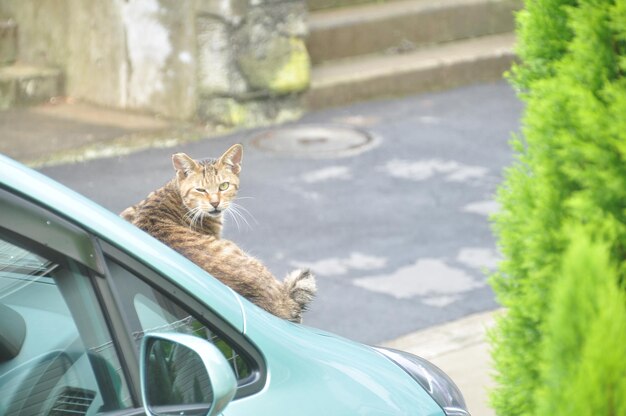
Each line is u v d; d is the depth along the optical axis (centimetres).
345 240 1411
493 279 712
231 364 509
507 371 705
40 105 2041
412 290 1254
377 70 2111
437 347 1096
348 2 2300
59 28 2081
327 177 1666
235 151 1059
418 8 2284
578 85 580
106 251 485
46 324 475
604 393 422
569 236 563
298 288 900
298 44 1986
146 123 1948
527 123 632
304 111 2019
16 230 470
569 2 634
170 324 492
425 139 1862
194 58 1928
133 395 467
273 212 1509
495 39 2383
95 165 1709
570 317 436
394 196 1583
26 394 466
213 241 927
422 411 557
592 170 562
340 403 524
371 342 1111
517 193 682
